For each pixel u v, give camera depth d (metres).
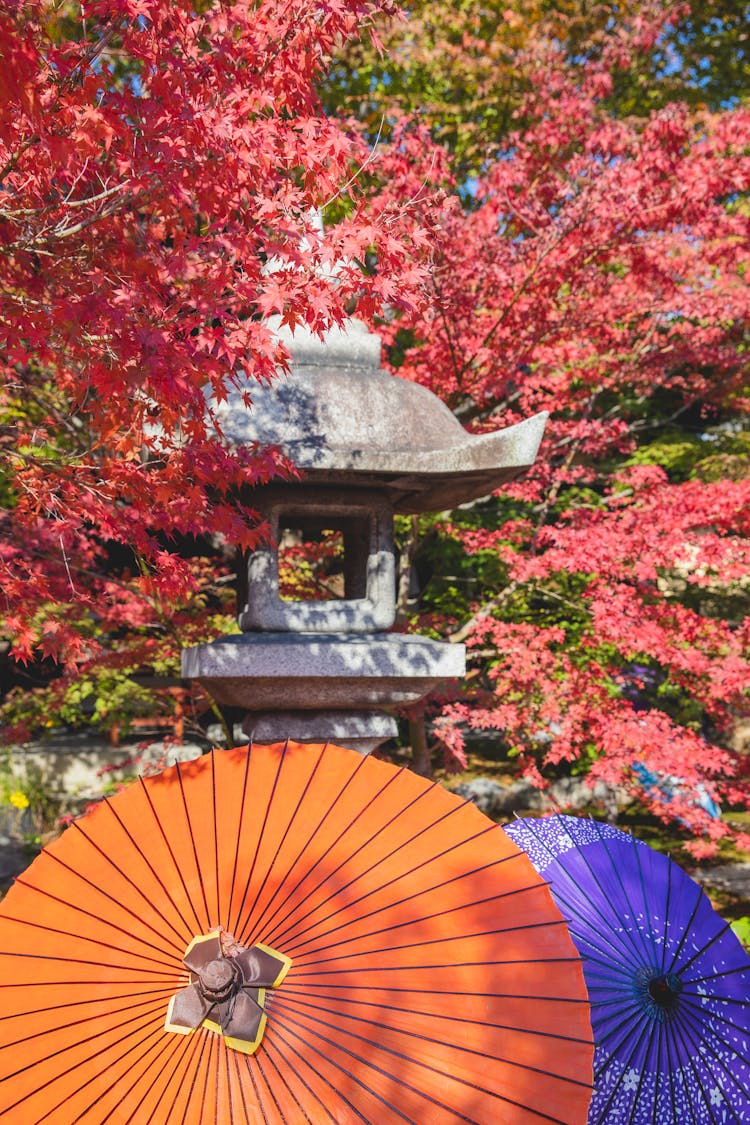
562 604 8.74
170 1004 1.83
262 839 2.18
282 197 3.00
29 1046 1.82
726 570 5.99
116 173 2.91
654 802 6.40
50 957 1.98
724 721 7.03
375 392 3.90
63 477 3.51
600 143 6.09
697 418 12.30
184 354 2.84
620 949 2.71
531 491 6.97
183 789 2.36
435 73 10.27
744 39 12.52
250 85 2.87
